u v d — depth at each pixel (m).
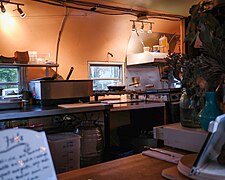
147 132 4.18
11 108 3.01
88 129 3.25
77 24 4.01
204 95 1.17
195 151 1.22
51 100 3.37
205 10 1.28
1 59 3.20
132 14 4.39
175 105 4.42
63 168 2.79
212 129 0.86
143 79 5.28
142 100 4.50
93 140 3.23
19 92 3.66
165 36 5.43
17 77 3.77
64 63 4.16
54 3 3.54
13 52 3.59
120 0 3.74
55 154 2.73
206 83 1.13
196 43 1.25
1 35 3.46
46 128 3.76
